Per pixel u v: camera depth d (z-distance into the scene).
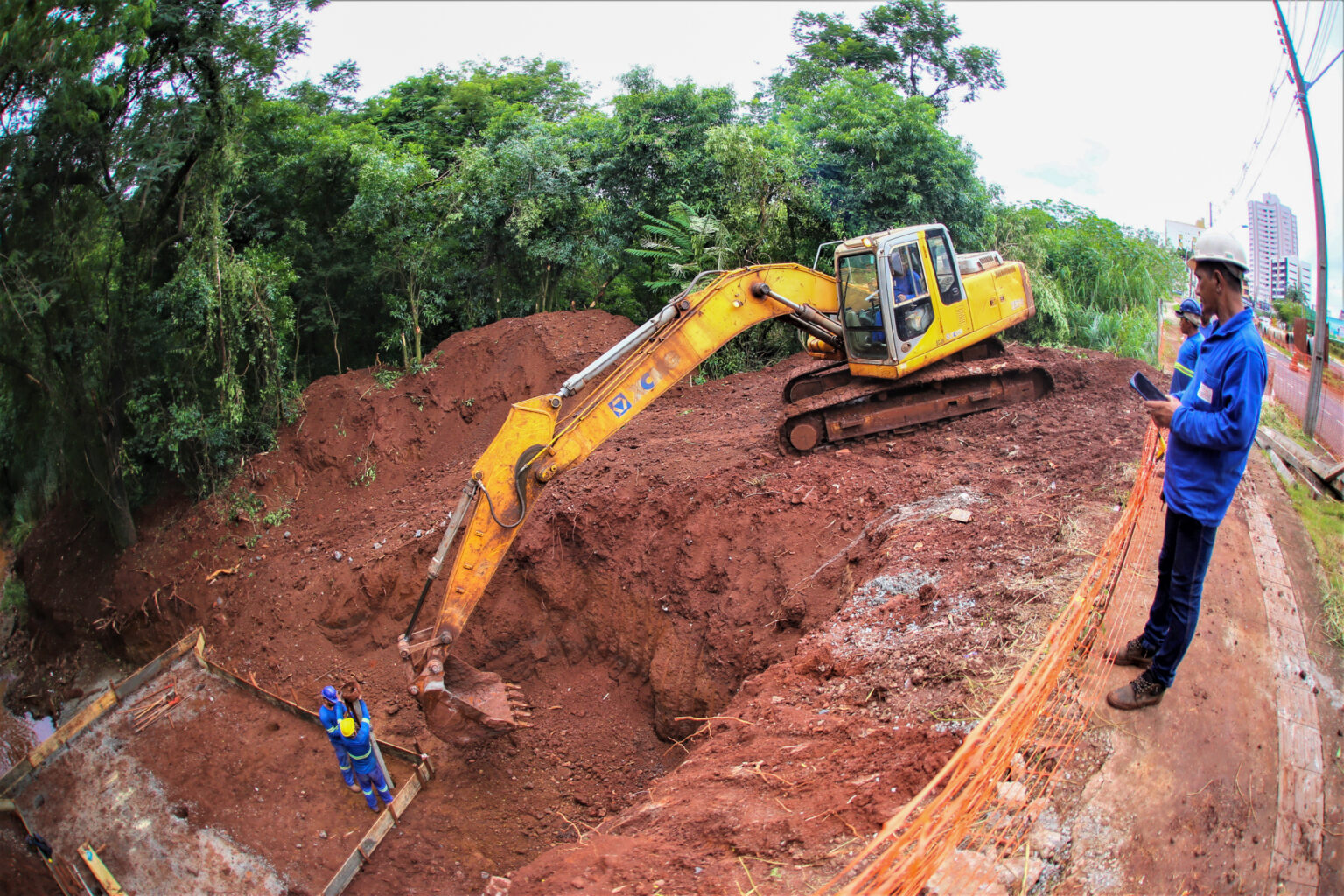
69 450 14.77
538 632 11.66
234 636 13.47
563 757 10.41
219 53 13.76
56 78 11.58
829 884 4.44
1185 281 21.53
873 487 9.94
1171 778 4.76
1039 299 16.02
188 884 9.41
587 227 17.56
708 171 17.09
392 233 16.17
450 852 9.27
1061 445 9.93
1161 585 4.93
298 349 17.31
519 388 15.43
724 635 9.77
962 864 4.25
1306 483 8.77
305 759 10.93
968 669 5.97
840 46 26.11
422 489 14.51
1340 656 6.05
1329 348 14.20
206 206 14.18
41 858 9.95
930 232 11.12
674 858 5.13
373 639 12.66
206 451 14.95
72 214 13.05
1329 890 4.42
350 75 21.70
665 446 12.85
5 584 17.11
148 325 14.29
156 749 11.50
